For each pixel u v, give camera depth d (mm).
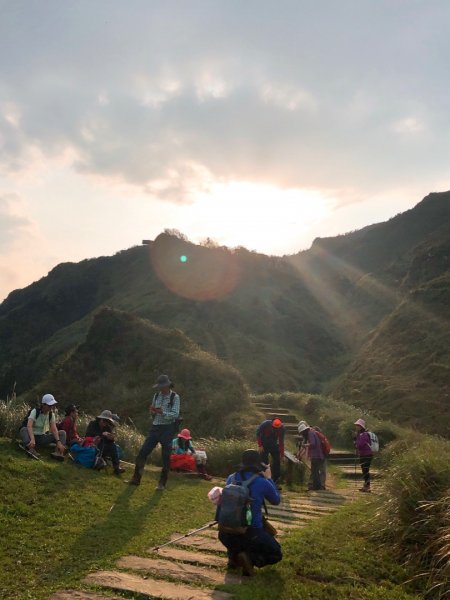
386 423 19156
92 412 21359
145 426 19766
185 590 4379
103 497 7297
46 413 8906
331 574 4891
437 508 5484
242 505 4875
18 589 4285
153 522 6465
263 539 4887
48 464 7980
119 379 23391
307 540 5852
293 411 22438
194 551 5449
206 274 55281
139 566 4891
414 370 29203
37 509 6246
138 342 25188
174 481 9523
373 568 5133
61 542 5383
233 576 4777
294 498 9516
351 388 31203
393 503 6098
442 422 22891
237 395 20766
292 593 4418
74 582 4457
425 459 6344
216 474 11867
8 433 9617
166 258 59031
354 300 60250
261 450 10172
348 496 9977
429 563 5113
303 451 11391
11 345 63531
